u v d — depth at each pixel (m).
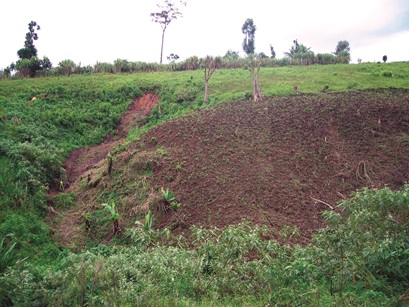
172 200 11.61
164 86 24.70
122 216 11.86
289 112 16.88
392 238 6.10
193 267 6.43
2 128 16.20
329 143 14.41
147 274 6.30
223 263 6.39
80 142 19.06
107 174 14.09
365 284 6.09
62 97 22.83
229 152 13.66
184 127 16.17
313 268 6.20
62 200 13.42
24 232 10.62
